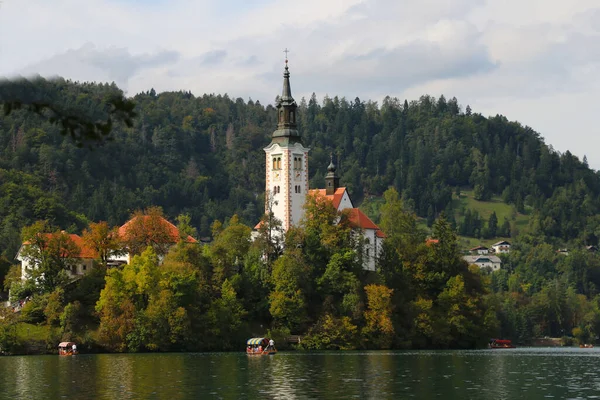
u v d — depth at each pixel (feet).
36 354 643.04
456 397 354.95
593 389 384.47
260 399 344.90
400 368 499.10
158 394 361.30
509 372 476.54
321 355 640.58
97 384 401.08
